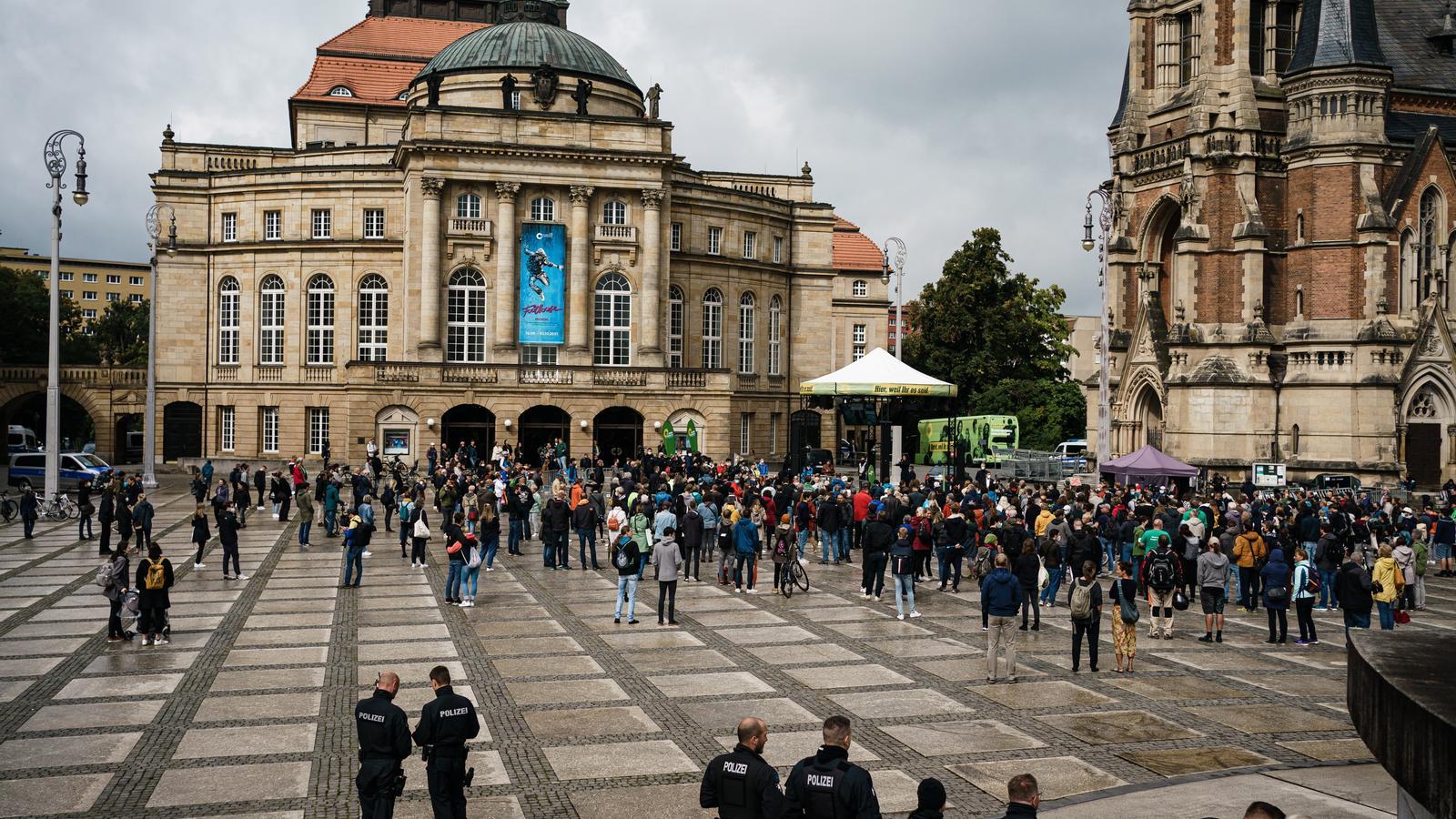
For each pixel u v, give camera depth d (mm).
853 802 11656
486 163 81312
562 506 38438
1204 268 75062
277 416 89125
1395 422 70000
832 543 42562
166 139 93000
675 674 23391
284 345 88812
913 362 105625
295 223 88125
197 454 90688
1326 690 22938
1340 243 71625
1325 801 16031
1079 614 24156
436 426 76938
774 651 25812
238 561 36125
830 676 23406
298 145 102750
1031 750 18547
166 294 90312
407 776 17734
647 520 36625
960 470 64188
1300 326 73250
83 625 28016
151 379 69500
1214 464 72562
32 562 39344
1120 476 60250
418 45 109562
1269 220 75188
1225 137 74250
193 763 17438
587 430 79812
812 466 64938
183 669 23438
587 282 83312
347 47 107125
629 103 93375
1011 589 23125
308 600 32000
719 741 18797
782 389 99875
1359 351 70625
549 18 98188
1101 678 23719
